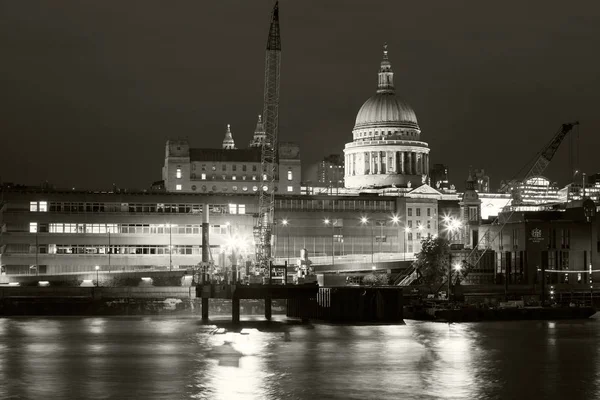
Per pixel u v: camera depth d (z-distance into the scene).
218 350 196.25
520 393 159.00
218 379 166.88
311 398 154.38
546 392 159.75
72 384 163.00
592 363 184.75
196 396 154.88
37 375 170.25
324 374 171.50
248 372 173.25
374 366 179.62
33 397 154.62
